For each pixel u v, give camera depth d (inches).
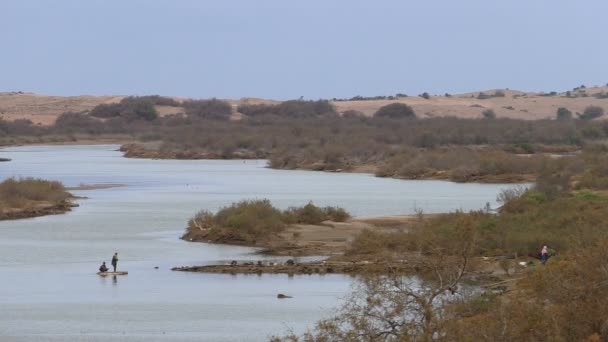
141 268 4773.6
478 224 4845.0
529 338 2166.6
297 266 4680.1
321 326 2295.8
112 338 3351.4
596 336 2174.0
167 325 3528.5
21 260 5032.0
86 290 4207.7
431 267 2603.3
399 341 2123.5
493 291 3029.0
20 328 3516.2
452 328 2133.4
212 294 4074.8
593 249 2655.0
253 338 3307.1
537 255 4493.1
